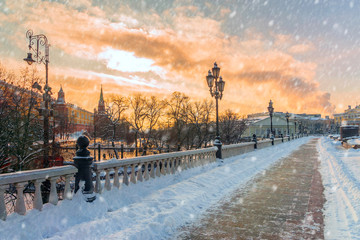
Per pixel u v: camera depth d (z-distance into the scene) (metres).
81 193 5.18
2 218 3.76
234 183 9.33
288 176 10.79
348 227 4.88
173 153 9.20
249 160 15.21
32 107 24.38
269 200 7.03
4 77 26.06
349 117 144.88
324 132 155.75
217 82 15.06
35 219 4.12
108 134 57.97
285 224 5.19
